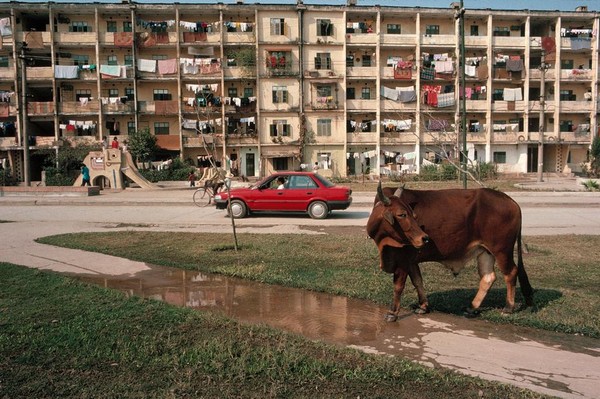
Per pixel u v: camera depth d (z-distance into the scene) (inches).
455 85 1749.5
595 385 155.6
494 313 227.6
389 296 256.2
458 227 221.1
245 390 149.1
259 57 1692.9
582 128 1786.4
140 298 246.4
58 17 1647.4
